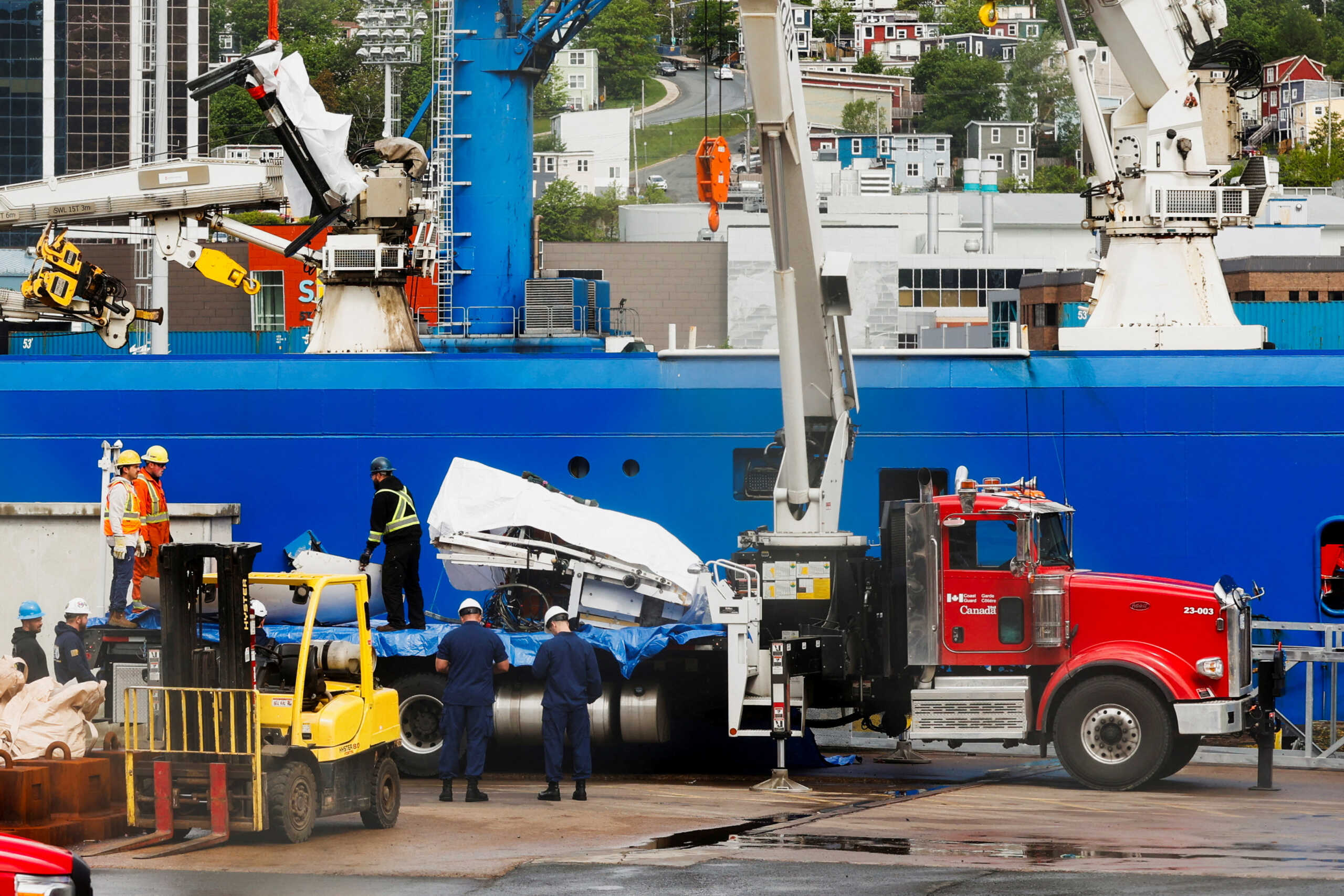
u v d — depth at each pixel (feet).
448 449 178.60
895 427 173.78
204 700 96.68
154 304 248.32
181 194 188.34
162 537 143.54
